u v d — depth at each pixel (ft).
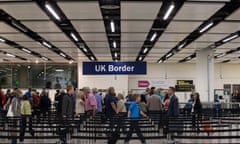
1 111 46.75
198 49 66.54
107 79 97.35
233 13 36.24
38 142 23.70
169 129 23.39
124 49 67.72
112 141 22.29
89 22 41.06
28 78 100.63
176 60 94.27
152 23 41.45
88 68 72.33
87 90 46.47
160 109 45.75
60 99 52.54
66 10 34.94
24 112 43.65
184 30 46.29
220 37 52.19
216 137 20.02
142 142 24.79
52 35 50.67
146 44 61.87
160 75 104.78
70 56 81.76
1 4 32.89
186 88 103.71
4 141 24.38
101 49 67.77
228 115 45.50
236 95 86.89
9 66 100.63
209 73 65.31
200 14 36.73
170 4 32.89
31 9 34.86
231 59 90.43
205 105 60.03
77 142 24.66
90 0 31.42
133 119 29.27
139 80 104.06
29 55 79.87
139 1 31.76
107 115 37.68
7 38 54.08
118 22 42.65
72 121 29.45
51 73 100.63
